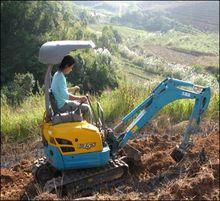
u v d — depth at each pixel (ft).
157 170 26.68
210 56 180.65
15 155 32.01
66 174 23.70
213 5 343.26
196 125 26.32
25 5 137.69
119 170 24.68
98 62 118.93
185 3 366.22
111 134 25.14
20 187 25.45
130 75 123.75
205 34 253.65
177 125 36.22
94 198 21.93
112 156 25.09
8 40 132.16
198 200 23.24
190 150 29.43
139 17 314.14
